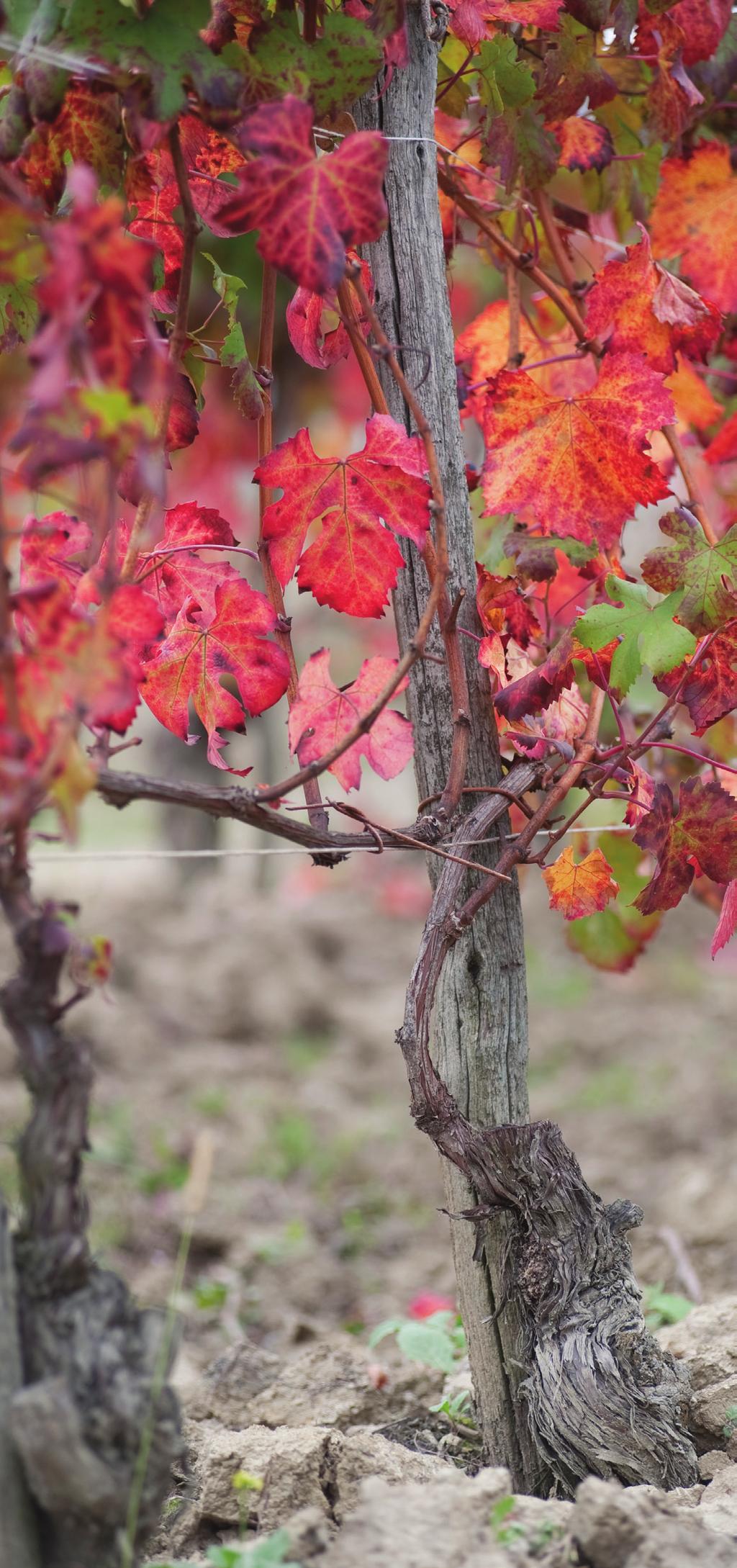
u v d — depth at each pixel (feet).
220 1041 20.24
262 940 23.57
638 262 8.93
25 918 7.88
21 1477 7.84
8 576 7.80
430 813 8.70
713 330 9.00
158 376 7.73
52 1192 7.89
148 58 8.09
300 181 8.14
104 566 8.64
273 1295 12.07
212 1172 15.02
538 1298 8.58
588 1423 8.49
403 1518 8.21
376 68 8.39
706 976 22.90
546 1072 19.15
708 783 8.66
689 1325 9.69
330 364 8.96
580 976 23.08
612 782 9.68
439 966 8.48
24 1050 7.89
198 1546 8.66
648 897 8.73
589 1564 8.13
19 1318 7.88
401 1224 14.16
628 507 8.77
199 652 8.78
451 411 8.77
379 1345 10.54
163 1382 7.95
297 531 8.62
